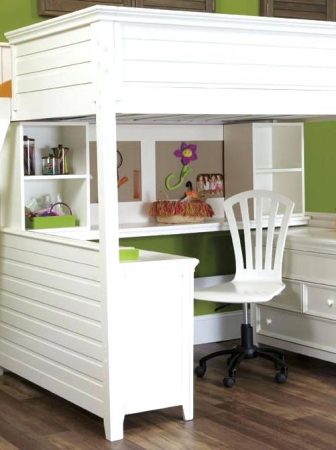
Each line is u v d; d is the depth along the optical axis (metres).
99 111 2.97
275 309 4.21
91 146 4.16
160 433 3.12
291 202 3.97
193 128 4.45
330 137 4.99
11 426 3.22
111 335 3.05
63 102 3.21
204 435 3.09
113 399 3.06
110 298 3.04
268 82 3.25
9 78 3.82
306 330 4.03
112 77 2.96
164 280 3.18
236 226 4.07
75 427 3.20
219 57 3.15
